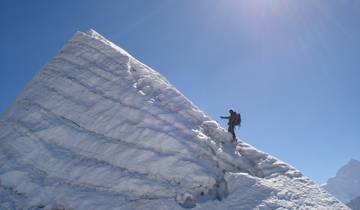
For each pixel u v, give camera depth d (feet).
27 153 72.59
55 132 75.05
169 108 79.97
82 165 68.08
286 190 63.62
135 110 77.05
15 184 67.21
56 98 82.74
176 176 62.90
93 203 60.59
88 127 75.82
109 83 85.20
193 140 70.64
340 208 60.80
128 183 62.54
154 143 69.21
